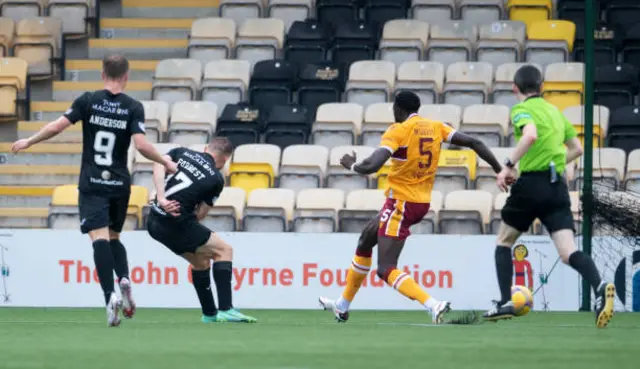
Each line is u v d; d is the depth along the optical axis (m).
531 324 26.17
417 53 51.12
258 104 49.44
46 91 52.34
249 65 50.44
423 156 24.36
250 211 41.41
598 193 35.12
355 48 51.81
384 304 36.06
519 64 49.12
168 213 25.56
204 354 15.70
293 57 52.06
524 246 35.72
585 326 25.03
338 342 18.33
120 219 23.72
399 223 24.56
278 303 36.16
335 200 41.84
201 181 25.61
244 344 17.75
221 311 26.48
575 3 53.06
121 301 22.58
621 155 43.25
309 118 47.72
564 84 48.22
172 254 36.25
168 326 23.73
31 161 48.97
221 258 26.36
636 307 35.06
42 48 52.22
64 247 36.66
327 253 36.06
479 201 40.94
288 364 14.15
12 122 50.12
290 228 41.91
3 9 54.97
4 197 46.91
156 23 55.59
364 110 48.19
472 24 51.59
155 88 50.22
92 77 53.44
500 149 43.94
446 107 46.28
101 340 18.69
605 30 51.53
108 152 22.97
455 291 35.88
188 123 47.25
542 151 23.98
